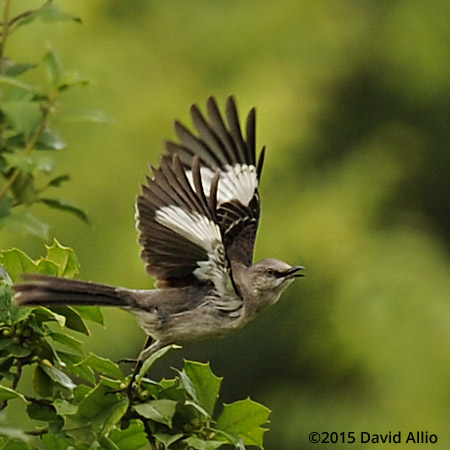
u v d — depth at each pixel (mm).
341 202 17156
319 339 16672
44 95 6984
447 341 15883
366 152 18094
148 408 6148
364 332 16219
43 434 6309
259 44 17500
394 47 18594
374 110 18641
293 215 16750
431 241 17109
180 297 6922
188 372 6422
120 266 15711
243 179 7938
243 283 7469
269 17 17641
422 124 18828
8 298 6258
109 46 16875
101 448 6188
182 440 6246
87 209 15953
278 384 17016
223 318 6953
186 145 7918
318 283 16672
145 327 6934
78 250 15781
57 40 16469
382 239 16875
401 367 15961
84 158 16125
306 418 16500
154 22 17359
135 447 6484
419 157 18641
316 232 16641
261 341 17031
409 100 18766
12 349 6230
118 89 16703
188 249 6805
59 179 7195
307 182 17125
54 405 6070
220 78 17250
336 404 16422
